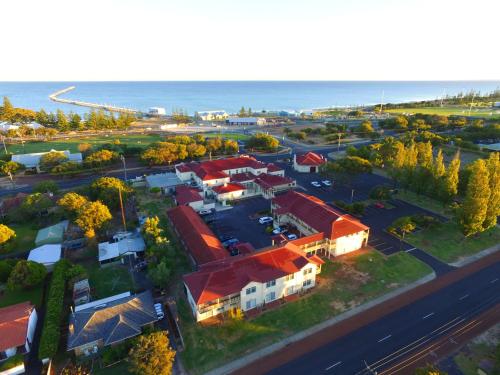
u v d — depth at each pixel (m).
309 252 64.88
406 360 43.22
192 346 45.25
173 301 53.62
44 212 84.94
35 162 122.44
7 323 44.78
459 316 50.81
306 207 75.56
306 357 43.75
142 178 110.69
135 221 80.19
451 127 192.88
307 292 55.94
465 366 42.16
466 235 68.94
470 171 84.75
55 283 54.34
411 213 85.69
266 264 54.25
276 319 50.09
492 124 169.88
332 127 196.75
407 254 66.75
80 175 118.50
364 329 48.34
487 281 58.66
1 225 67.00
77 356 43.44
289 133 188.62
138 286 57.59
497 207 68.56
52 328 45.28
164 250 61.59
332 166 102.81
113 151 133.00
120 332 44.34
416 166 96.25
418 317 50.56
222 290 49.62
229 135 193.12
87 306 50.00
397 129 193.62
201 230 68.38
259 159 140.88
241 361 43.19
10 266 58.41
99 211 69.81
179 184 102.62
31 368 42.41
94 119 198.88
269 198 95.31
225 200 92.44
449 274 60.66
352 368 42.16
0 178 115.19
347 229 66.44
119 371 41.50
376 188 91.12
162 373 37.69
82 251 68.31
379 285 57.66
